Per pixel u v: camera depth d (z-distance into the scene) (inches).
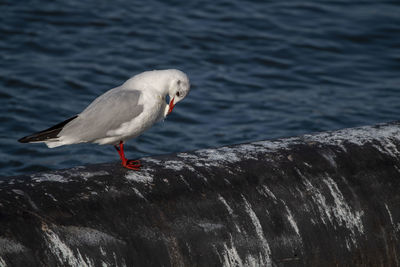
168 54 823.7
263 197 295.4
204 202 284.7
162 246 266.7
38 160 564.4
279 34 904.3
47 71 749.3
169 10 960.9
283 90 751.7
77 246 250.2
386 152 334.3
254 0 1021.8
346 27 935.7
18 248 238.5
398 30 930.7
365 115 684.7
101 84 731.4
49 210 257.3
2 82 713.6
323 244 298.0
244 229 285.0
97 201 269.0
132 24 900.0
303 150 326.0
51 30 858.8
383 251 313.0
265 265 285.0
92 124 331.3
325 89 759.1
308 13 982.4
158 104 352.8
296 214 297.6
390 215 317.7
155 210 274.7
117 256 255.8
